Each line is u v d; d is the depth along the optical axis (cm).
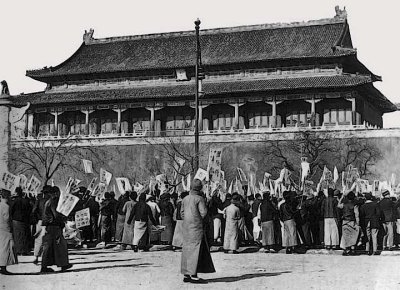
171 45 10606
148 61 10331
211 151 3731
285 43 9825
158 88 9944
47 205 2041
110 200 3181
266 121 9419
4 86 3612
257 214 3175
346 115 9038
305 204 2972
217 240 3300
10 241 1994
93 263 2333
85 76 10456
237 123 9281
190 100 9588
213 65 9656
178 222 2884
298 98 9081
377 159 8194
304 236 2927
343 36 9769
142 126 10006
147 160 9200
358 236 2733
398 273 2045
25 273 2012
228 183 8756
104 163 9375
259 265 2295
